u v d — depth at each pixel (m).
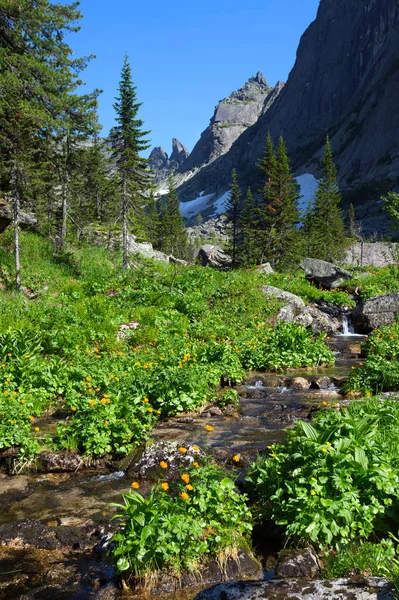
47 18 22.94
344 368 14.04
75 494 5.97
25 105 20.47
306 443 5.15
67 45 24.72
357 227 94.12
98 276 22.25
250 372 13.50
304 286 25.97
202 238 155.38
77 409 8.21
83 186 38.00
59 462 6.82
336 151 167.25
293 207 46.38
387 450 5.24
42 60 24.23
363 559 3.96
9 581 4.18
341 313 22.44
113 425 7.40
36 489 6.18
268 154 49.56
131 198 25.30
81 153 29.27
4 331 12.82
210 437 7.81
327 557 4.22
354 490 4.57
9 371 9.88
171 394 9.20
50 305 16.94
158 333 15.50
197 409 9.41
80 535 4.89
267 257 44.84
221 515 4.49
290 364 14.01
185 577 4.08
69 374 10.48
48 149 25.47
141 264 26.50
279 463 5.36
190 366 10.85
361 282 28.31
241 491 5.57
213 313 19.52
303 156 187.38
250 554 4.38
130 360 11.52
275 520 4.79
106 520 5.20
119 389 8.94
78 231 30.05
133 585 4.04
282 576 4.02
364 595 3.36
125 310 17.84
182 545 4.17
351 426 5.25
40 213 26.67
